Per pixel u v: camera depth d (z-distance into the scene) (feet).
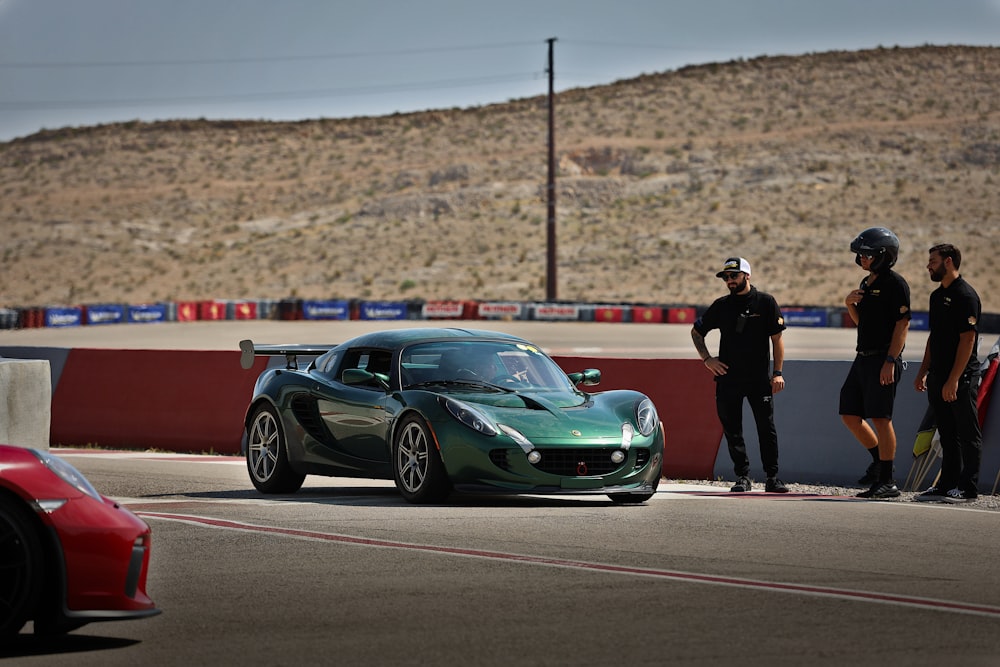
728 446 70.59
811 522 53.01
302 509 55.42
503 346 64.90
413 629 32.09
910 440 71.77
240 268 533.55
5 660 28.63
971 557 44.50
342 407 62.28
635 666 28.50
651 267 485.15
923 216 529.86
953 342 61.98
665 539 47.44
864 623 33.24
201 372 94.94
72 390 100.01
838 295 429.38
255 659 28.96
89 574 29.01
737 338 66.80
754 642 30.91
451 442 56.24
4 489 28.50
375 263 523.70
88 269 539.29
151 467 78.13
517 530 49.19
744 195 574.15
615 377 82.48
